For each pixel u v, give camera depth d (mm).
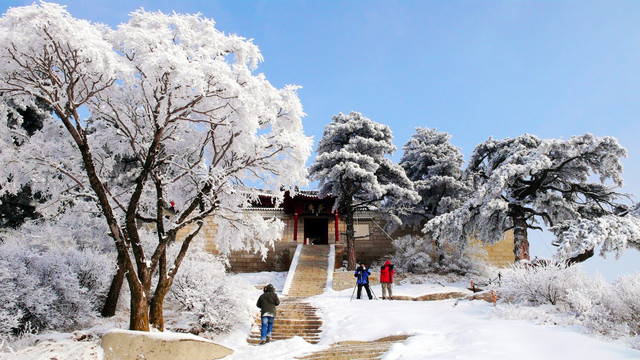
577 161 21625
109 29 10828
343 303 16281
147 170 10375
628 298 8594
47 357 8062
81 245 15828
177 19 10797
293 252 30031
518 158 23188
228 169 11805
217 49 11242
